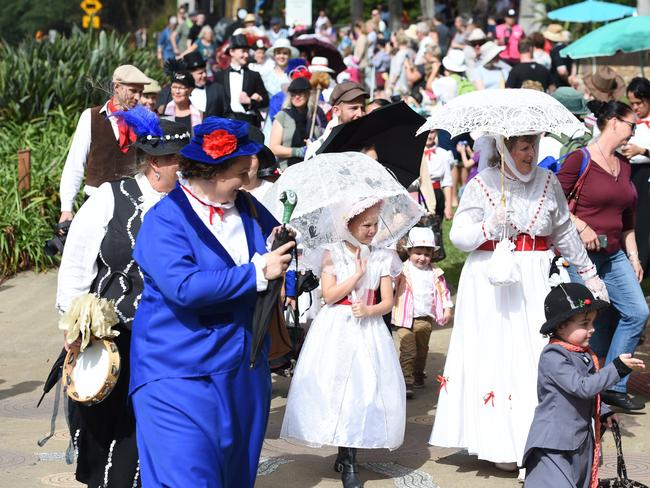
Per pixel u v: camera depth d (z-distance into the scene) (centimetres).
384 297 793
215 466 574
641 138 1112
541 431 649
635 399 1019
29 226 1686
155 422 572
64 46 2175
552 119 786
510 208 802
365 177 799
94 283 648
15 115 2005
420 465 840
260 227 614
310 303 895
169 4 5800
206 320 581
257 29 2698
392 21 3891
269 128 1540
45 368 1177
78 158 1007
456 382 827
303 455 866
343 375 772
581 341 655
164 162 642
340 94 1041
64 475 792
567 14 2689
